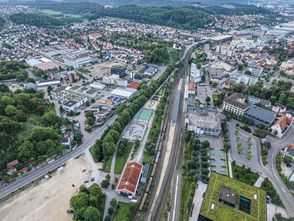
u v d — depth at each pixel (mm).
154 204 140250
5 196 139125
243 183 138875
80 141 188125
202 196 144000
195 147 182250
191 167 164875
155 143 190625
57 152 171125
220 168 165750
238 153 181375
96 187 136375
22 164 159375
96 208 124125
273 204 139875
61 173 158125
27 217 127125
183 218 130500
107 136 179125
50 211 130750
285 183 154250
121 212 131875
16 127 178500
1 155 157375
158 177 160000
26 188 145250
